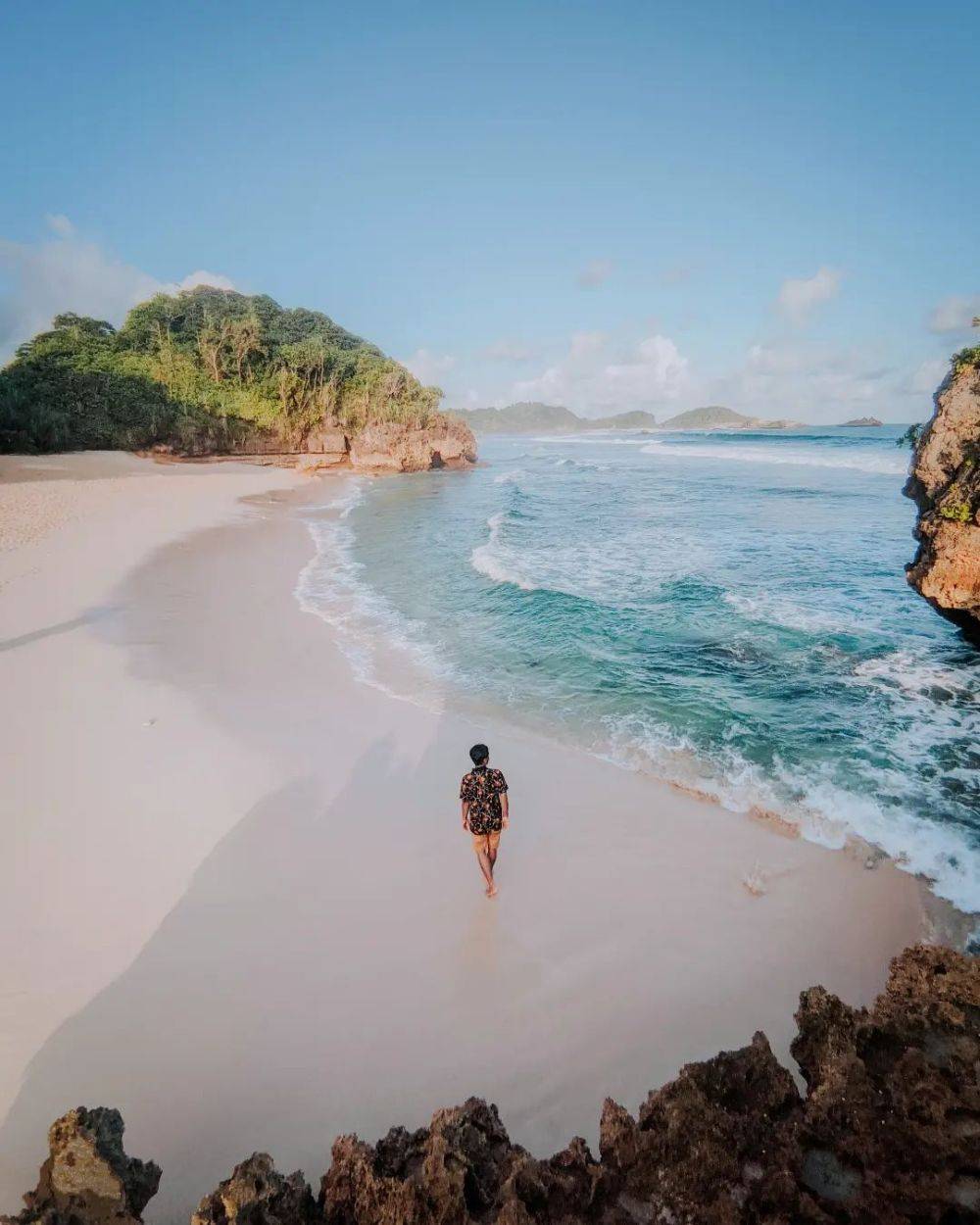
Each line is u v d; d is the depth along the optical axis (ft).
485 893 22.34
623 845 24.67
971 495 33.50
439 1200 11.33
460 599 56.85
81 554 69.97
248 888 22.49
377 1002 18.30
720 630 46.62
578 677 39.81
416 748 31.99
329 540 85.71
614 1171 12.09
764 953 19.75
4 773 28.96
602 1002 18.24
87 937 20.31
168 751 31.19
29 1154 14.44
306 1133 15.06
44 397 207.00
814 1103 12.63
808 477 147.43
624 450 318.24
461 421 241.14
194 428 205.16
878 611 49.93
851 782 28.07
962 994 13.98
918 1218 10.81
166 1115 15.37
